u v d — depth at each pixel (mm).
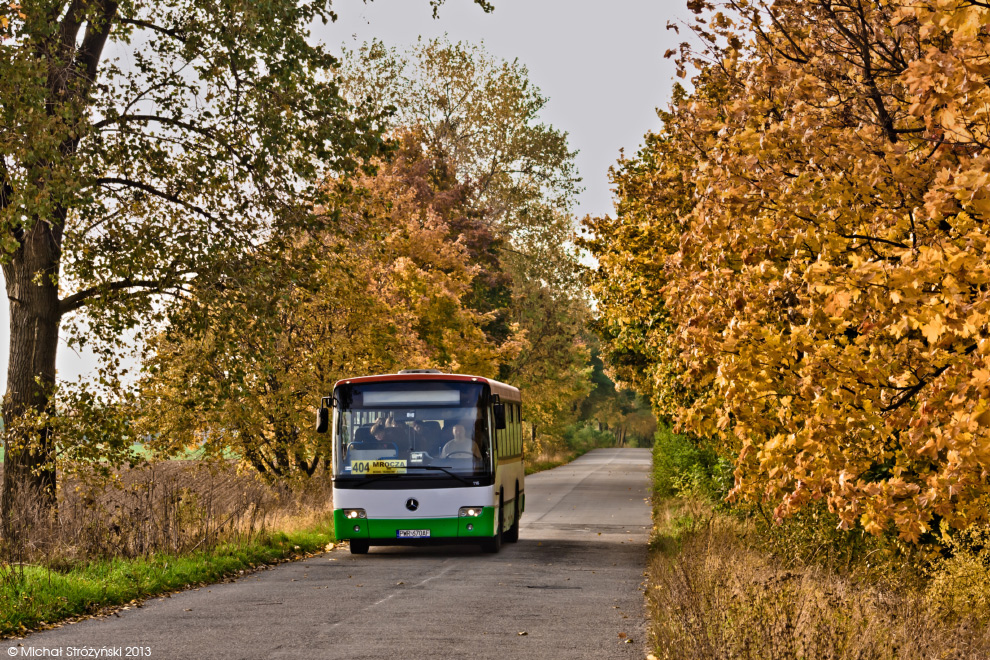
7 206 15719
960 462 5863
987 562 10188
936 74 5590
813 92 7789
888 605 9109
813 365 7039
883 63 7930
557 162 56719
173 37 18953
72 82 17172
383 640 9547
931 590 9961
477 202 56906
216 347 18547
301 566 16547
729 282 8336
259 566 16234
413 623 10578
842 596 9273
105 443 17828
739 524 17734
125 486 17297
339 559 17797
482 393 18562
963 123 5715
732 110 8086
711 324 8406
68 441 17594
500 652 8984
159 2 18797
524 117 56219
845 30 7828
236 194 18875
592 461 81875
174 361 21828
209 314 18844
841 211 7016
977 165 5328
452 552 19109
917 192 6680
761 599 8992
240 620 10773
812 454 7293
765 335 7641
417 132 48406
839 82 7875
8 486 18016
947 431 5859
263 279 18125
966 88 5441
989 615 9367
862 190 6887
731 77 9820
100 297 18328
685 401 15914
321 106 18531
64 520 15430
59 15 16812
